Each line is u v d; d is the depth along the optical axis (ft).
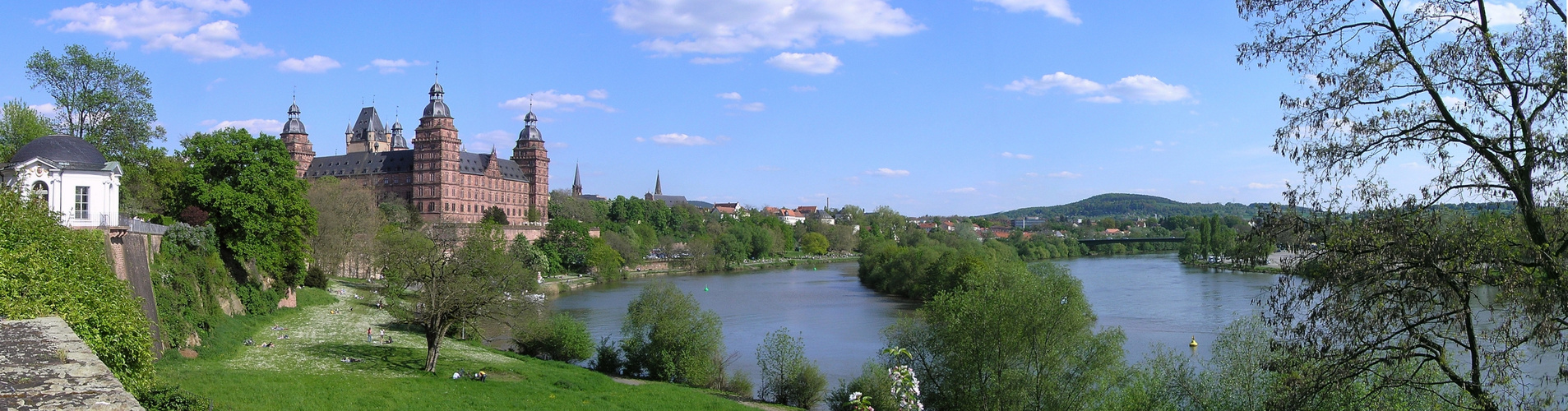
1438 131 69.56
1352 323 72.13
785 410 209.15
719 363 250.57
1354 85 69.62
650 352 248.73
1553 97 63.41
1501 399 70.44
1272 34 74.08
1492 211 68.74
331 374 207.10
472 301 223.71
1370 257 70.23
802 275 654.94
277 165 297.33
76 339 48.70
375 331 286.05
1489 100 65.77
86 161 198.39
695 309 252.21
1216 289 440.04
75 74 282.77
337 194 439.22
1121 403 164.04
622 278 604.49
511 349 282.77
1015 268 260.42
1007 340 169.99
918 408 60.03
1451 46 66.08
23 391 36.91
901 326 196.95
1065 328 171.12
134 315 124.88
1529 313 65.05
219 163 280.72
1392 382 75.66
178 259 232.32
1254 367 139.13
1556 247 65.31
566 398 199.93
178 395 128.98
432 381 207.92
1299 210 75.31
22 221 128.98
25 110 283.79
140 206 294.05
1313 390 76.07
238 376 193.06
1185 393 155.43
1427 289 68.95
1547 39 63.93
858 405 60.75
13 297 99.66
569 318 279.28
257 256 288.51
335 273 440.04
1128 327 306.55
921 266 451.12
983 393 172.76
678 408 197.88
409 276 232.94
